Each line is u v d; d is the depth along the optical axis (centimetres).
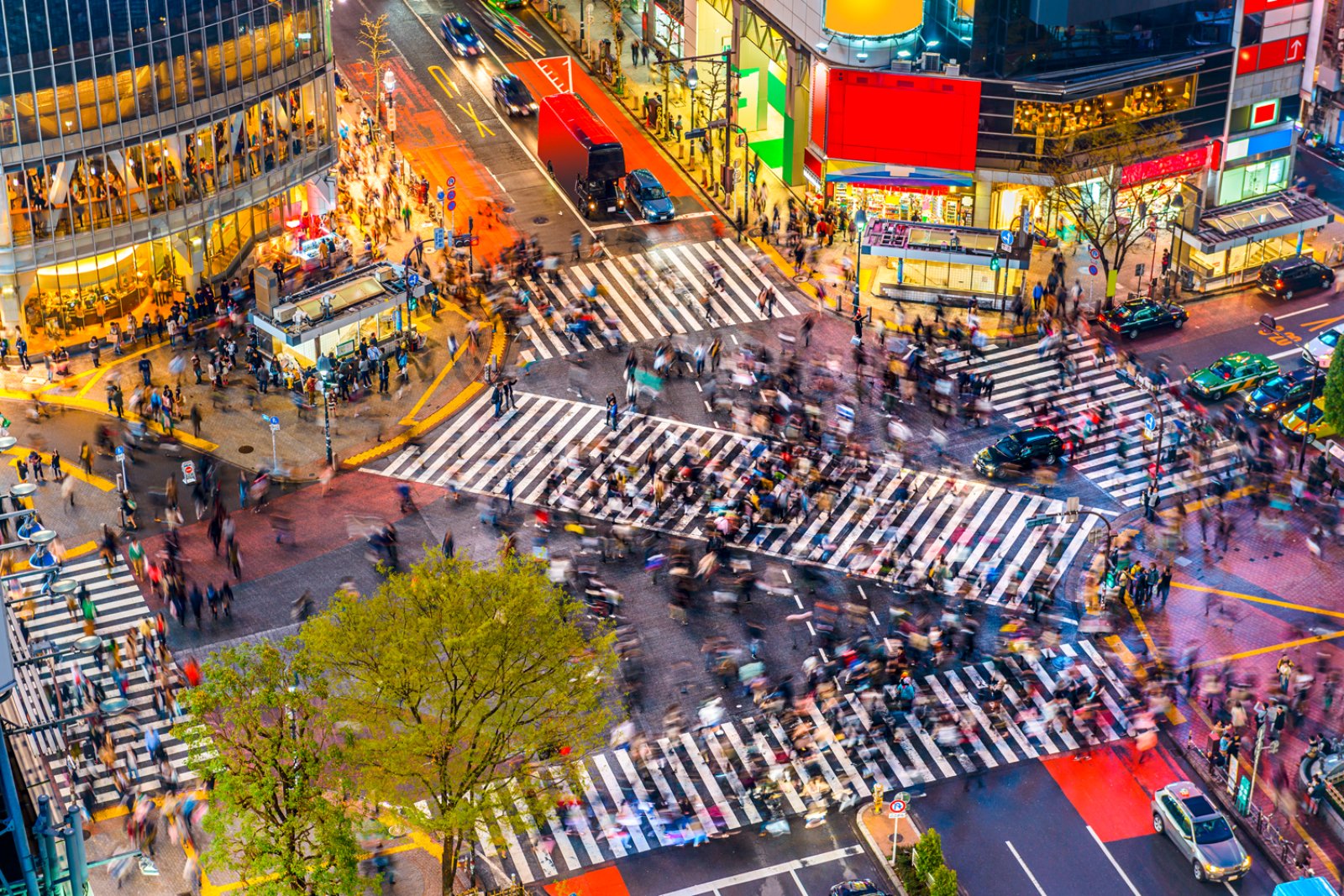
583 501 8956
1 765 4319
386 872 6819
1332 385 8894
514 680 6144
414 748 5994
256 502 8944
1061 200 10681
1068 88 10325
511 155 12512
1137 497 8919
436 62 13750
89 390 9825
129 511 8750
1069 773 7262
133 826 6912
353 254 11119
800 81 11606
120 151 10031
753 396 9794
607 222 11694
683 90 13225
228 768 6044
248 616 8138
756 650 7875
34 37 9450
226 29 10269
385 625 6134
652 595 8275
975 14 10406
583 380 10012
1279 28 10731
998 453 9094
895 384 9738
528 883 6794
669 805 7131
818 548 8569
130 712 7550
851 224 11375
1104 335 10275
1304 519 8725
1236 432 9306
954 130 10712
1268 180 11238
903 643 7912
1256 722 7394
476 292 10856
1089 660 7838
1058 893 6725
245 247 11038
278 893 5850
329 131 11219
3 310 10106
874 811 7056
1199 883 6750
